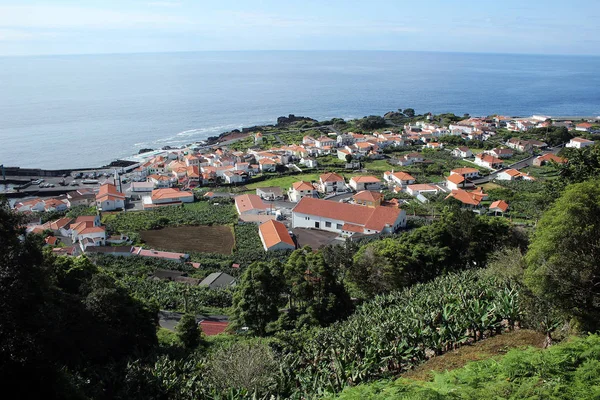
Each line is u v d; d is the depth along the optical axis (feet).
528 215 394.11
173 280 281.95
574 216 118.52
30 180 576.61
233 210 435.94
